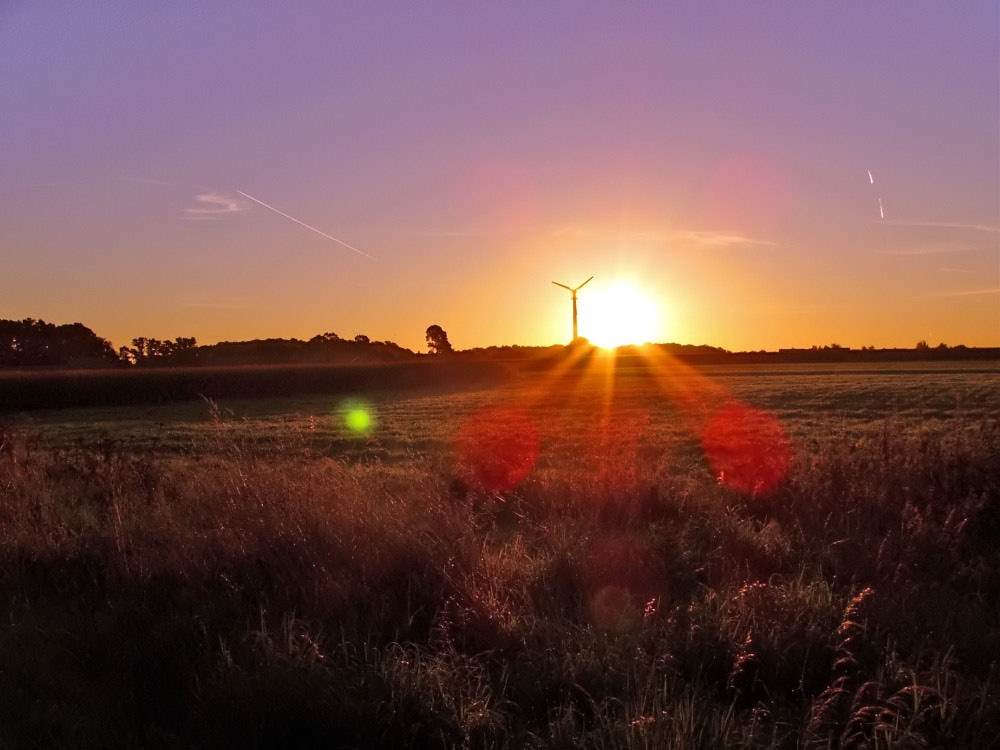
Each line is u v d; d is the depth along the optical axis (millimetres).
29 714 5020
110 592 6777
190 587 6711
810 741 4379
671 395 51344
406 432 28406
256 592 6613
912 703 4816
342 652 5492
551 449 21516
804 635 5594
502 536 8891
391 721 4617
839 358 134500
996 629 5891
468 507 8820
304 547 7191
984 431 11766
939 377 68812
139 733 4840
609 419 32656
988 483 9234
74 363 104250
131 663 5520
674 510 9898
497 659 5598
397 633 5801
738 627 5598
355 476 11219
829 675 5238
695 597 6516
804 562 7293
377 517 7801
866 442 13219
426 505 8586
